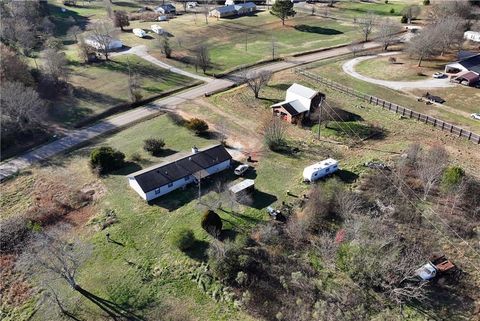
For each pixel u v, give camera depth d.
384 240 40.06
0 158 63.53
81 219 49.38
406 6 138.88
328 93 77.62
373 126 64.62
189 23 136.75
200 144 63.19
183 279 40.31
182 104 78.50
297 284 38.16
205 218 44.09
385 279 37.66
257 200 49.88
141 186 50.19
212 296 38.50
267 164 57.12
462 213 44.94
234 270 39.31
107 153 57.69
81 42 101.38
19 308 39.06
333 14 143.00
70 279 39.03
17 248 45.94
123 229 46.88
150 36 122.44
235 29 128.62
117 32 121.94
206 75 92.88
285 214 47.09
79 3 169.00
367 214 45.25
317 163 53.22
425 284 37.44
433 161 49.94
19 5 118.44
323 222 45.16
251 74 81.50
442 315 35.19
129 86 83.81
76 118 75.06
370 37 115.44
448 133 61.03
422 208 45.84
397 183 49.62
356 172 53.09
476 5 116.56
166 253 43.28
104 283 40.50
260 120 69.88
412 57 94.56
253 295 37.97
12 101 66.88
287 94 71.75
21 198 54.09
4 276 42.38
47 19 125.38
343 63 94.69
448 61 90.88
